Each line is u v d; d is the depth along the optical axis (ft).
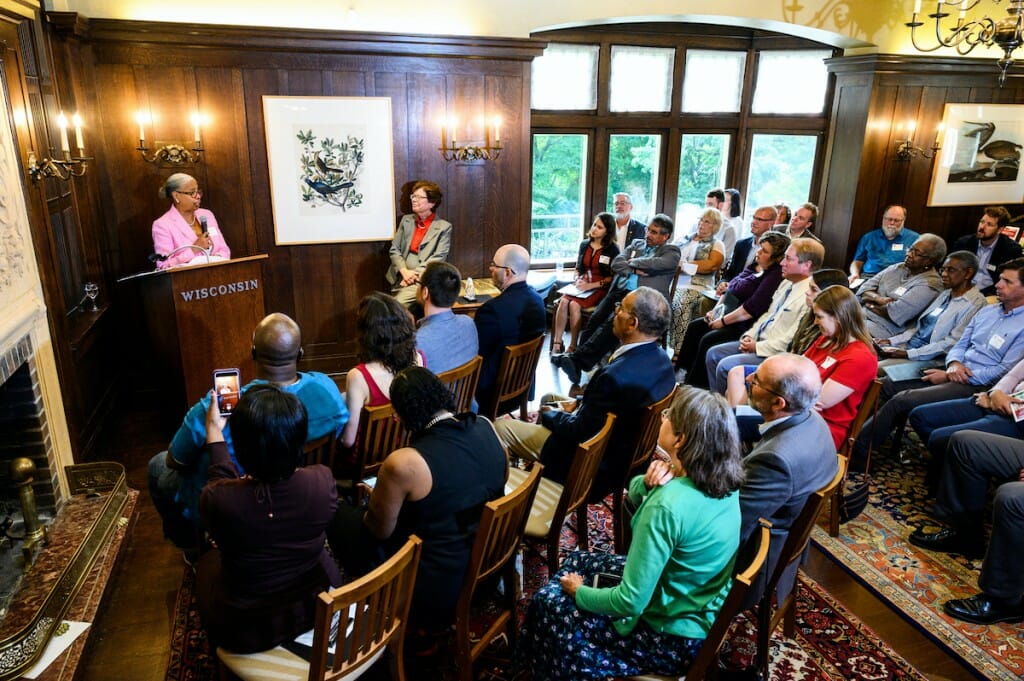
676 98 20.72
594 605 5.99
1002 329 11.13
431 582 6.30
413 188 16.06
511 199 16.93
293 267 15.76
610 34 19.63
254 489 5.36
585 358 14.93
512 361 10.68
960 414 10.90
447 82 15.66
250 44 14.06
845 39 19.21
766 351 12.66
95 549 8.71
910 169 20.84
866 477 10.58
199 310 11.87
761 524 5.92
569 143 20.48
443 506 6.13
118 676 7.41
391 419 8.14
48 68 11.66
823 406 9.46
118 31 13.24
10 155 9.11
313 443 7.41
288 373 7.40
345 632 5.19
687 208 22.18
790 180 22.54
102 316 13.02
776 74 21.36
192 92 14.08
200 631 8.01
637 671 6.05
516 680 7.28
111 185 14.05
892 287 14.66
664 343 16.06
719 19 17.95
